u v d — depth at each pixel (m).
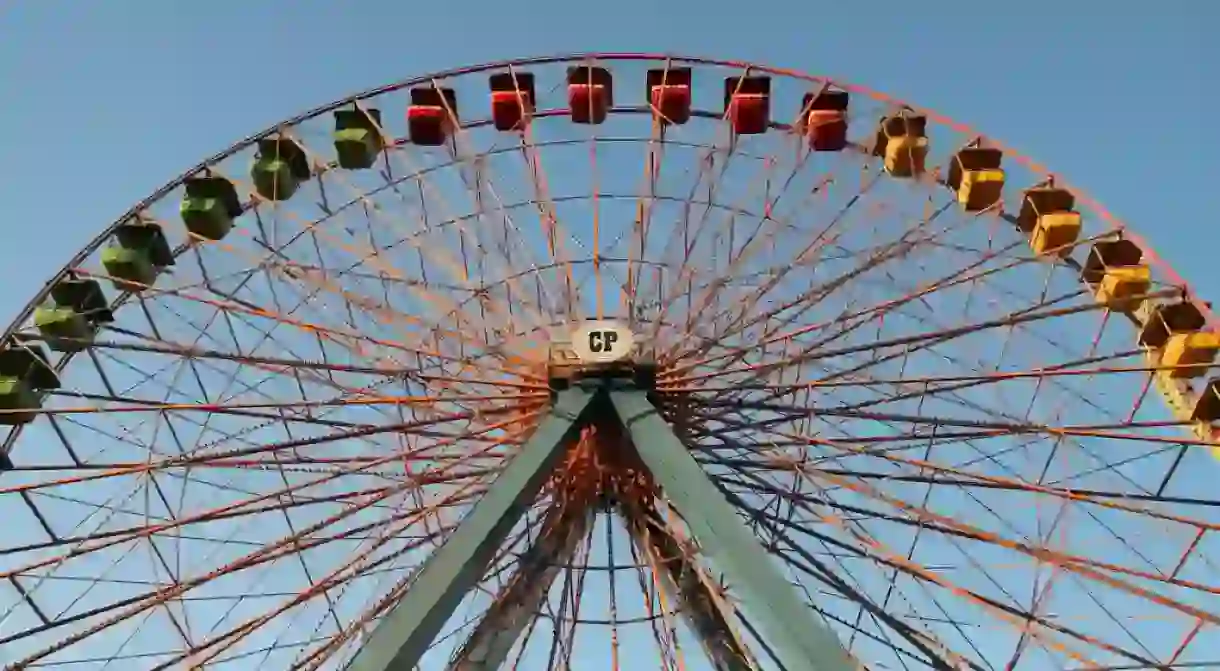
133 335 23.14
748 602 16.67
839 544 21.73
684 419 21.86
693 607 20.83
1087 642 20.17
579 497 22.38
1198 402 21.34
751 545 17.22
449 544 17.83
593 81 27.25
